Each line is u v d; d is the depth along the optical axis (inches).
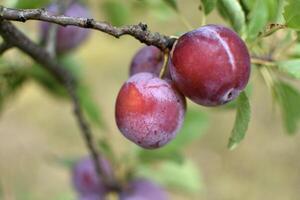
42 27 29.4
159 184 30.6
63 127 64.7
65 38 29.9
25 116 65.1
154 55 21.5
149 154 29.1
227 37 19.3
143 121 19.9
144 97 19.9
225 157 64.8
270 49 23.0
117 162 29.6
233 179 63.6
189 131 28.8
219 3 22.0
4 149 62.5
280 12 21.5
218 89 19.3
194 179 31.7
